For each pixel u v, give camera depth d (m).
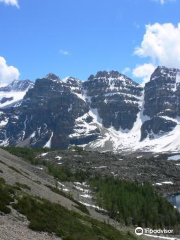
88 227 56.78
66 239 42.53
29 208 47.09
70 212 64.75
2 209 42.31
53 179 164.50
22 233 37.62
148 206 146.12
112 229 77.69
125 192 160.00
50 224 45.38
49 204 59.34
